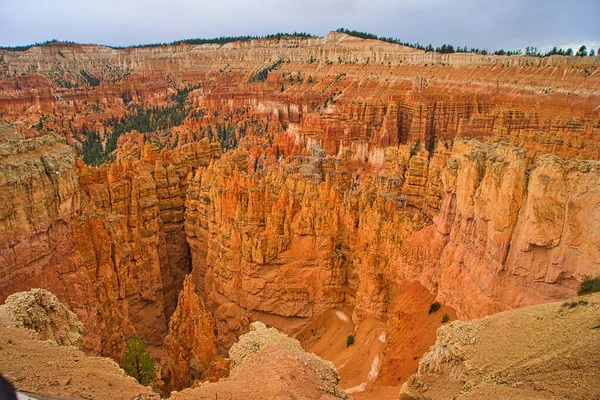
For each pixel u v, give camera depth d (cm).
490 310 3366
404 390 2700
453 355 2592
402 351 3775
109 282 4469
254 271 5062
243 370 2573
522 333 2506
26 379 2044
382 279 4609
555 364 2183
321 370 2647
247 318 4791
